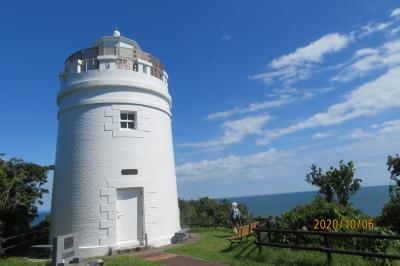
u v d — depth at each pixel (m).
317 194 16.95
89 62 15.55
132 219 14.32
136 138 14.88
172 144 17.30
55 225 14.83
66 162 14.91
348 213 12.16
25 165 17.41
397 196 15.89
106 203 13.97
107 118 14.68
